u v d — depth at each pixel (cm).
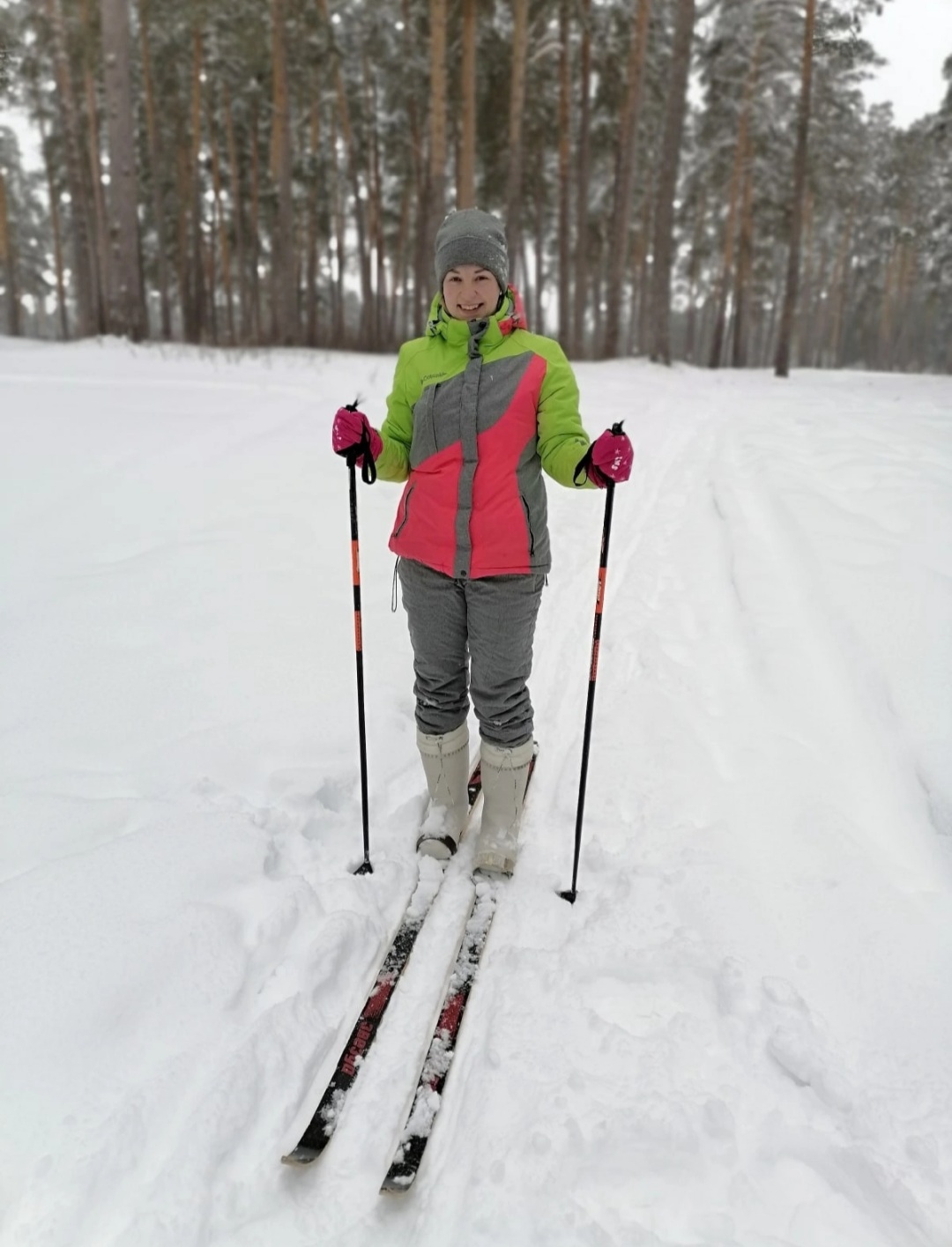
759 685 335
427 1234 145
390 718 306
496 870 233
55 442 605
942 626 327
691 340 4184
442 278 206
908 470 534
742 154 2531
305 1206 150
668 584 457
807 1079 169
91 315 2214
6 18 1537
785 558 443
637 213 3195
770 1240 139
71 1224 139
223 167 3064
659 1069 170
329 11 2386
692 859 231
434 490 212
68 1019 169
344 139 2791
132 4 2131
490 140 2500
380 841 247
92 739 282
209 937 193
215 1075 166
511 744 232
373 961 207
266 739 285
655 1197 147
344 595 404
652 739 297
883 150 3534
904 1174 147
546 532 218
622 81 2398
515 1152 155
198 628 359
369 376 1033
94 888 202
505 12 2145
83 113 2642
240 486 550
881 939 200
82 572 413
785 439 730
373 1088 172
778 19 2189
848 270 4419
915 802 253
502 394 205
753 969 194
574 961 200
